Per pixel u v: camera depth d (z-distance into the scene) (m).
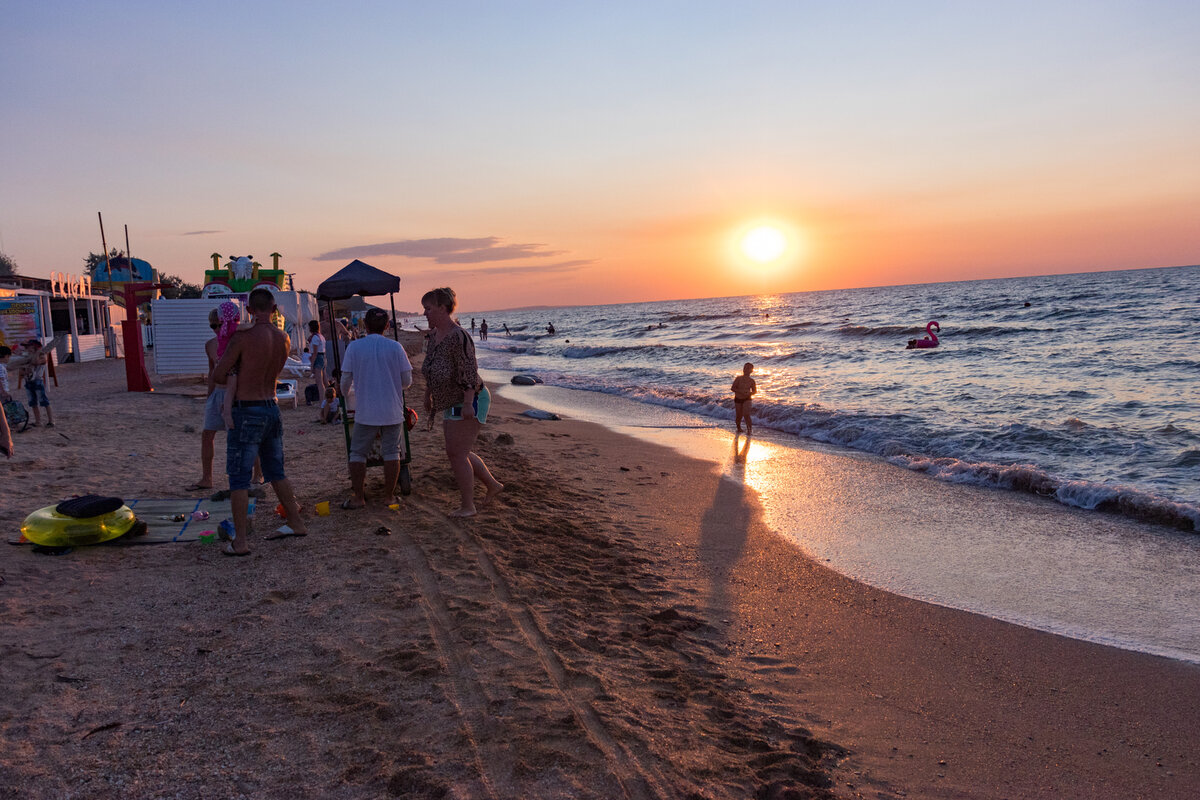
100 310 30.02
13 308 22.83
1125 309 43.94
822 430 13.18
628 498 8.08
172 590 4.33
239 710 3.03
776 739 3.35
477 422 6.02
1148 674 4.17
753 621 4.84
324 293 7.74
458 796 2.52
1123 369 20.05
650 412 16.92
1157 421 12.37
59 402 13.11
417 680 3.34
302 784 2.57
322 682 3.29
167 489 6.75
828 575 5.78
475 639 3.80
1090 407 14.23
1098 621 4.93
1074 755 3.37
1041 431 11.45
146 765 2.63
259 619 3.95
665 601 5.02
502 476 8.06
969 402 15.64
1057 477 8.78
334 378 11.48
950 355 27.55
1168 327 32.28
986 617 4.99
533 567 5.15
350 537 5.39
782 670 4.14
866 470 9.95
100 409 12.11
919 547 6.54
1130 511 7.59
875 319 55.31
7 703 2.98
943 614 5.04
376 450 6.80
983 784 3.12
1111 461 9.77
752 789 2.87
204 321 16.78
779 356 32.16
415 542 5.32
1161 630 4.77
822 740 3.38
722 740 3.24
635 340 53.81
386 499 6.34
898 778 3.14
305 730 2.90
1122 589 5.52
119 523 5.13
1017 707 3.81
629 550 6.05
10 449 5.24
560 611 4.40
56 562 4.66
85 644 3.57
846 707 3.77
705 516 7.49
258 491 6.55
